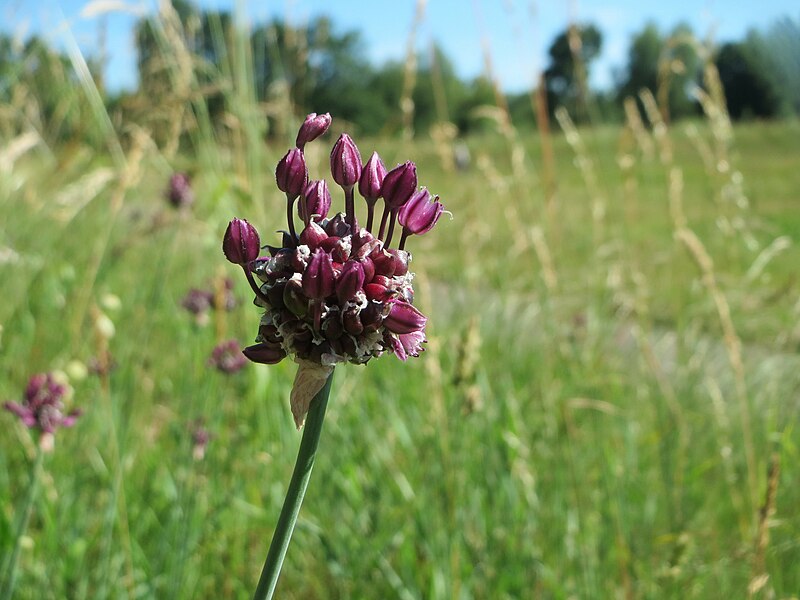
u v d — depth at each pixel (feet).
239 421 12.05
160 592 9.29
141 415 12.26
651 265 16.65
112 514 8.82
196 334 12.30
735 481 11.48
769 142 67.00
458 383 9.77
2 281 14.96
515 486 11.29
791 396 12.74
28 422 7.64
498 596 9.80
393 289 4.20
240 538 10.21
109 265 15.33
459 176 17.24
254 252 4.30
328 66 63.98
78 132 13.97
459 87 49.01
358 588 9.88
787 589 9.69
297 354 4.21
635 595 9.78
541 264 14.46
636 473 12.03
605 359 15.51
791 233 30.17
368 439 12.16
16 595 8.62
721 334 14.97
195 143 13.83
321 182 4.52
